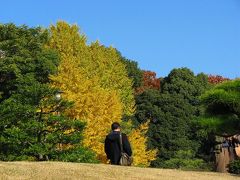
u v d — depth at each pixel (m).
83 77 40.88
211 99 22.14
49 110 29.20
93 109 38.44
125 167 14.42
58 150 27.56
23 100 28.47
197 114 64.12
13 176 11.61
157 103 65.00
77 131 28.36
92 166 13.87
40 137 27.64
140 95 67.19
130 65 80.50
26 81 30.20
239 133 22.50
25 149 26.77
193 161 45.19
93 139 37.38
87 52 55.00
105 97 40.31
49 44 53.16
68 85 38.41
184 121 62.53
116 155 15.79
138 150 44.47
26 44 45.69
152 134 61.91
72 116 37.41
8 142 26.80
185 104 64.38
